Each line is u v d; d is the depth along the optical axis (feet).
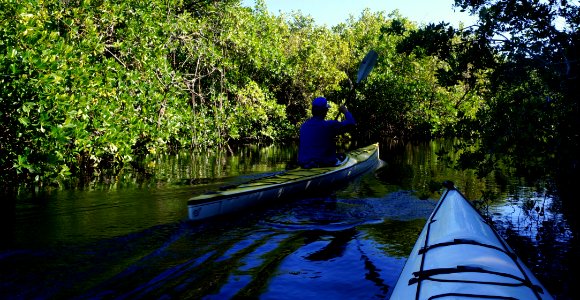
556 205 15.23
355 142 60.44
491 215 14.01
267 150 45.11
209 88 46.96
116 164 27.71
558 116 10.96
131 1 35.53
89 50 28.43
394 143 56.39
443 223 9.46
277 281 8.69
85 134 21.81
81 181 21.12
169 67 38.17
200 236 11.61
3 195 17.19
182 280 8.69
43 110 19.08
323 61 63.82
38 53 19.97
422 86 59.72
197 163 30.68
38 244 10.76
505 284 5.85
